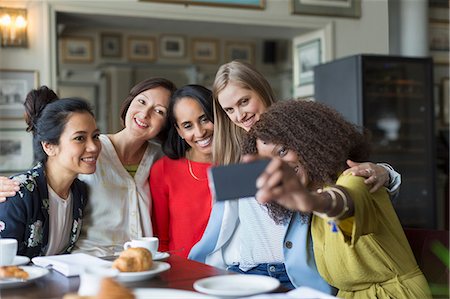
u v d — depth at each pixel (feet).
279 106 5.94
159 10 16.21
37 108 7.89
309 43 18.97
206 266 5.72
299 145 5.64
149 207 8.36
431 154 17.31
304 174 5.68
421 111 17.30
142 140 8.49
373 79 16.61
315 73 17.89
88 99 28.25
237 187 4.04
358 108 16.17
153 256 5.98
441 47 20.67
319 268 6.02
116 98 28.27
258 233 6.61
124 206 8.18
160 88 8.43
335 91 17.02
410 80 17.17
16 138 15.30
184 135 8.26
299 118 5.74
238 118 7.90
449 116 20.62
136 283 4.99
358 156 6.11
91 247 7.78
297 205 4.28
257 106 7.91
